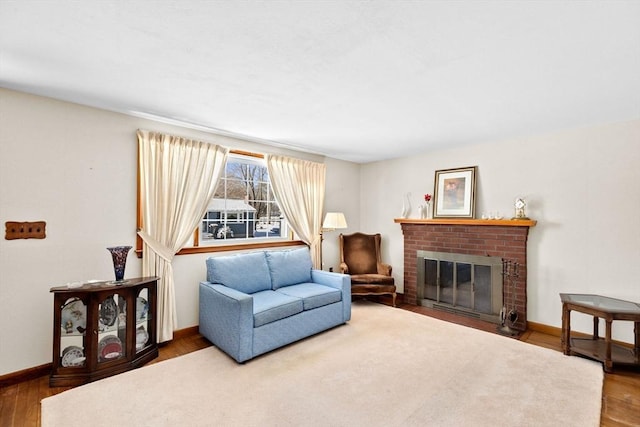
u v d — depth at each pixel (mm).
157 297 2951
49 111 2543
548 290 3480
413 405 2049
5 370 2342
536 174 3586
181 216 3246
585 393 2197
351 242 4984
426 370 2518
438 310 4297
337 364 2621
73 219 2660
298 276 3820
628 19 1456
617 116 2926
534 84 2225
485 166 4020
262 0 1350
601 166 3156
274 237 4363
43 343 2510
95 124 2781
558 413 1969
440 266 4406
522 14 1435
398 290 5016
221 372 2494
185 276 3344
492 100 2545
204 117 3031
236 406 2039
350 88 2320
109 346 2525
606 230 3127
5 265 2354
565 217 3379
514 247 3684
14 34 1623
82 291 2344
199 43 1714
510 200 3791
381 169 5270
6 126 2361
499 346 3006
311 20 1494
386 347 2975
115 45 1738
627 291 3004
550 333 3436
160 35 1636
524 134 3598
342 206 5250
